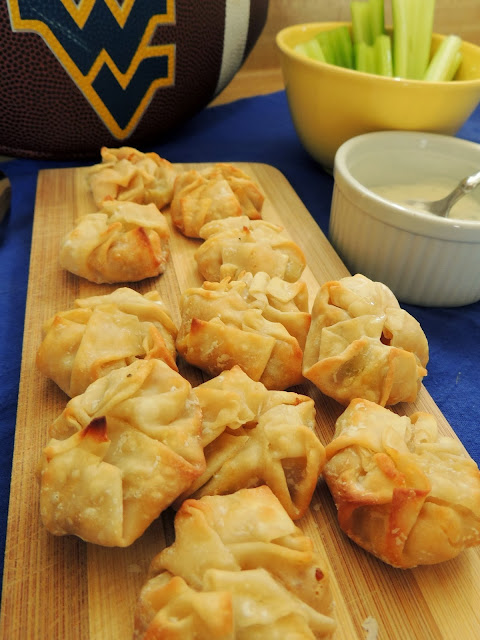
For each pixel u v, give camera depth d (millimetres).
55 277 282
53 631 163
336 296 245
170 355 225
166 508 194
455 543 181
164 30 329
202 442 197
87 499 173
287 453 198
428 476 188
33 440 210
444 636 171
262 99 497
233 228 296
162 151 406
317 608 167
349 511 186
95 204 328
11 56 309
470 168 329
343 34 384
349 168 316
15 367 253
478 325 297
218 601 149
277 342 236
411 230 271
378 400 226
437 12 544
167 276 290
